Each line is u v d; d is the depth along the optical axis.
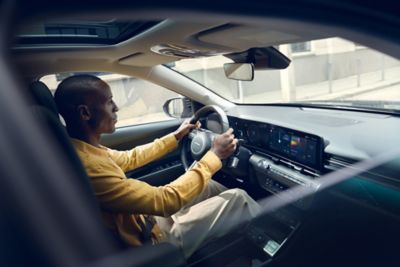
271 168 1.69
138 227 1.14
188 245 1.27
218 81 2.13
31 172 0.42
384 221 1.29
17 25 0.52
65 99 1.09
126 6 0.60
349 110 1.76
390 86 1.54
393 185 1.19
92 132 1.16
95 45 1.43
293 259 1.42
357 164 1.30
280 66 1.70
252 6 0.60
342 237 1.41
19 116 0.42
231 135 1.34
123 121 2.21
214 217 1.34
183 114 2.30
